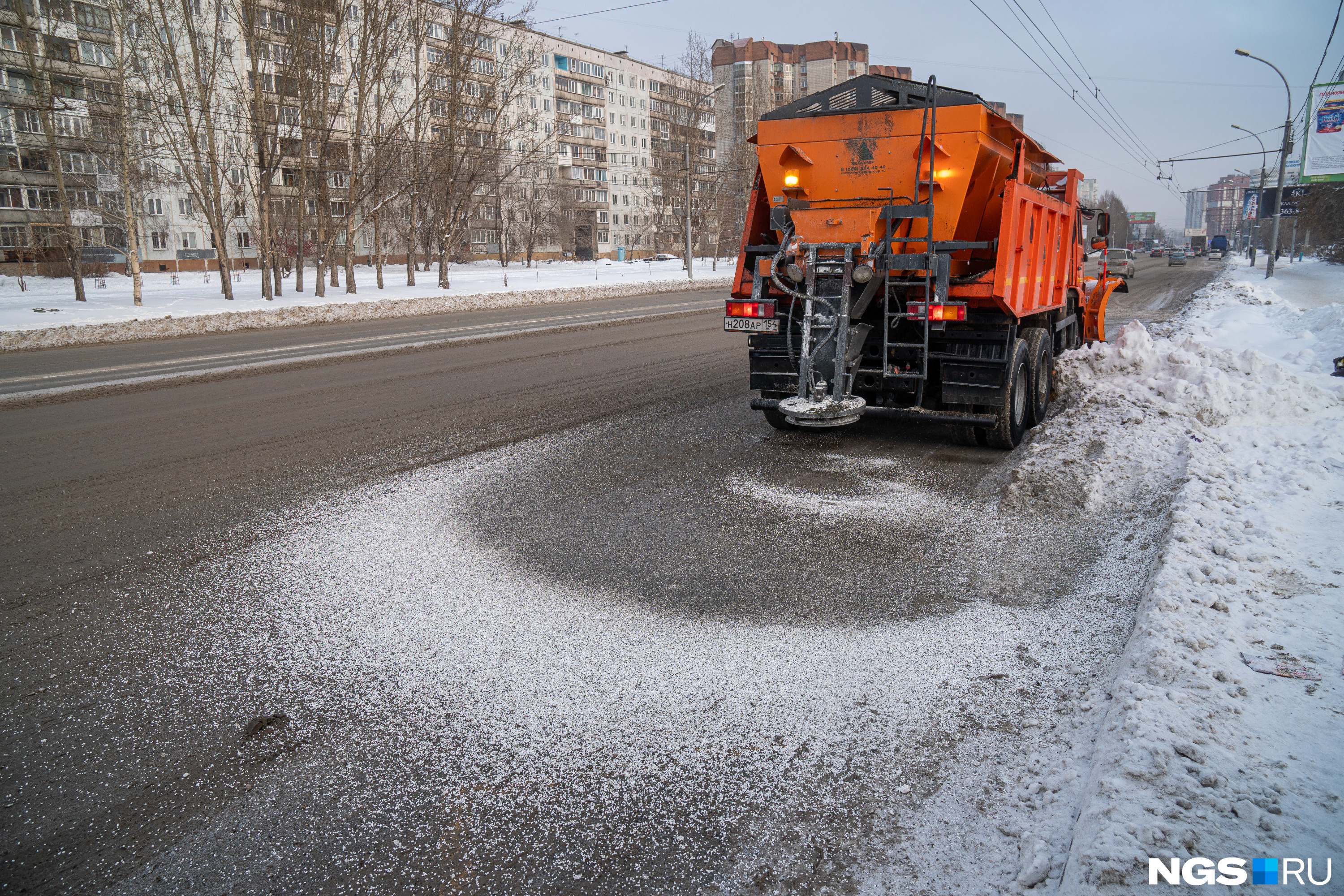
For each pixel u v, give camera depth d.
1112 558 4.57
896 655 3.57
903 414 7.11
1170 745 2.51
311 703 3.27
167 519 5.59
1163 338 13.66
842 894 2.24
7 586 4.46
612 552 4.89
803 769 2.79
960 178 6.95
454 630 3.89
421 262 75.75
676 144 64.19
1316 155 34.88
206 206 29.41
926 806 2.58
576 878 2.34
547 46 86.88
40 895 2.29
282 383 11.35
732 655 3.60
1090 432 6.72
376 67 32.19
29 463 7.09
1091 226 11.53
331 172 33.16
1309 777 2.35
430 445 7.68
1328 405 6.82
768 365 7.71
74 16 26.31
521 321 21.94
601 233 101.38
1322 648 3.10
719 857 2.40
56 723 3.15
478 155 38.62
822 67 105.06
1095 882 2.02
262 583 4.48
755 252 7.62
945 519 5.39
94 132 28.58
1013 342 7.16
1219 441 6.14
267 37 30.36
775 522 5.40
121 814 2.64
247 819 2.61
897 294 7.33
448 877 2.35
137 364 13.92
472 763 2.88
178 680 3.46
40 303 28.31
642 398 10.09
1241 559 3.93
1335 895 1.92
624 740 2.99
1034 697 3.18
